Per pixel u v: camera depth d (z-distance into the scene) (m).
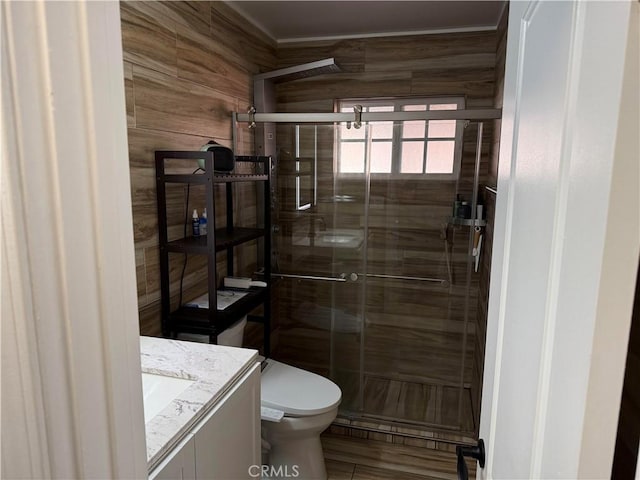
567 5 0.50
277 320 2.94
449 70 2.57
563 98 0.50
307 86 2.78
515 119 0.80
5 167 0.38
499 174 0.95
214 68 2.09
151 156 1.67
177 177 1.69
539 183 0.60
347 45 2.69
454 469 2.15
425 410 2.59
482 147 2.53
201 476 1.06
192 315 1.80
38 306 0.41
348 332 2.87
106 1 0.46
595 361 0.39
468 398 2.70
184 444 0.97
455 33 2.54
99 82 0.45
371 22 2.46
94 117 0.45
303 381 2.01
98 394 0.48
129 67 1.53
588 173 0.41
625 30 0.34
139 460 0.55
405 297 2.80
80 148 0.43
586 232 0.41
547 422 0.51
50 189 0.41
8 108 0.37
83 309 0.45
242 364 1.30
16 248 0.39
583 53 0.44
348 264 2.80
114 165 0.48
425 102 2.69
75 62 0.42
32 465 0.43
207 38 2.01
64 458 0.44
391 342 2.87
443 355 2.80
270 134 2.61
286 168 2.73
